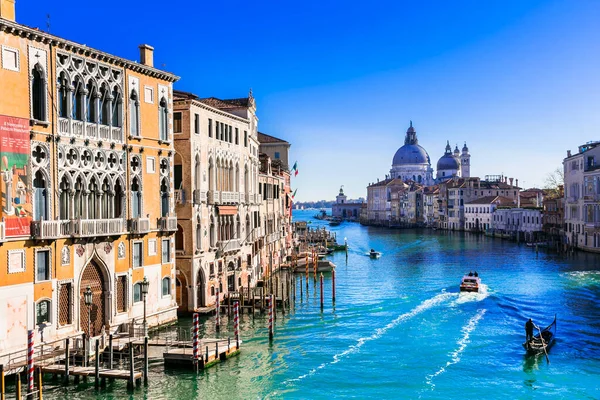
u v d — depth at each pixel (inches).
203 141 1488.7
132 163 1203.2
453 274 2472.9
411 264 2903.5
